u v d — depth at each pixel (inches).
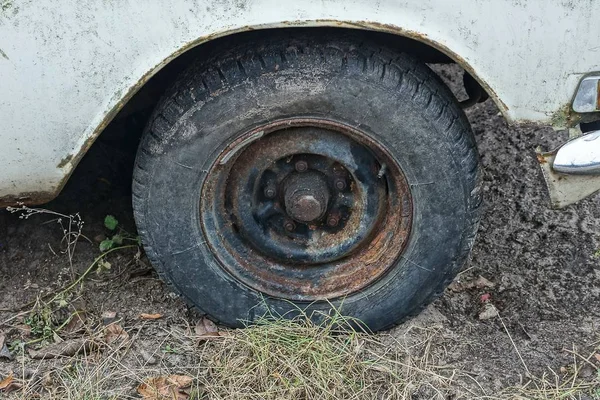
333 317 52.8
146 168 48.9
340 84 46.1
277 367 50.4
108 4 42.3
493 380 51.8
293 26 43.5
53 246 63.8
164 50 43.6
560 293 62.4
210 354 52.5
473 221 50.8
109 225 63.7
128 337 54.3
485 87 45.4
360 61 46.0
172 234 50.5
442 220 49.9
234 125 47.3
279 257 52.2
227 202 50.9
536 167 76.0
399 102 46.6
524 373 52.5
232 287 52.2
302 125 47.9
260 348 50.8
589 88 45.1
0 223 65.4
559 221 70.2
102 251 63.4
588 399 50.3
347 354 51.3
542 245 67.8
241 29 43.2
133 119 70.1
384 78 46.2
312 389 48.8
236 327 54.0
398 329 55.3
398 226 50.8
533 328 57.9
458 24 43.4
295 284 52.4
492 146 78.6
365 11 43.1
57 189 48.1
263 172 50.3
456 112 48.8
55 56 43.1
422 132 47.5
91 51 43.2
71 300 58.4
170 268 51.7
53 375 51.3
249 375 49.9
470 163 49.1
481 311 59.9
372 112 46.8
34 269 61.9
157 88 54.9
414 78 47.0
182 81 47.7
